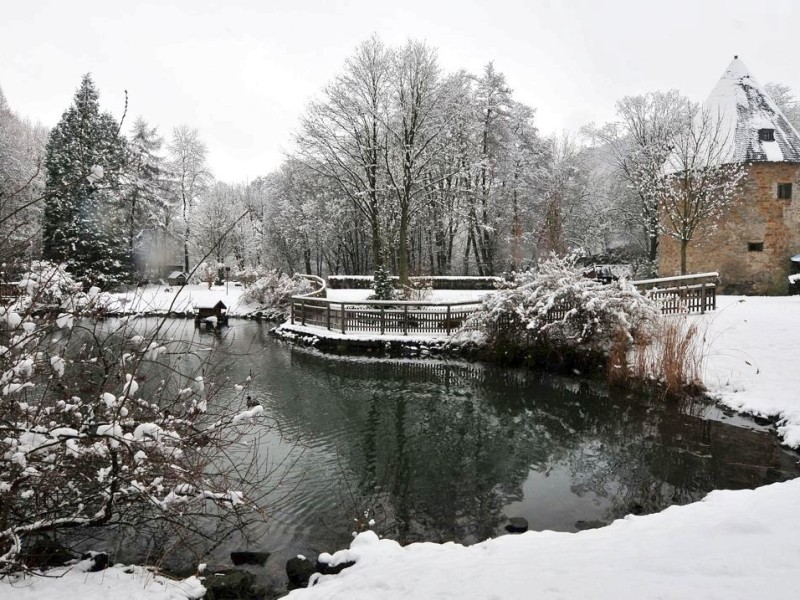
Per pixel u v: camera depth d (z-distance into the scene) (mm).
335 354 18609
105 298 5547
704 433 9711
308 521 6801
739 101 26828
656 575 2844
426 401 12711
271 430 10391
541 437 10047
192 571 5520
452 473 8422
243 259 50312
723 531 3578
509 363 15977
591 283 14875
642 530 4309
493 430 10547
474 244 37156
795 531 3314
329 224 40594
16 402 4879
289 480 8055
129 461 5066
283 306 28688
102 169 5250
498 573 3434
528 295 15414
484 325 17078
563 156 41438
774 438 9234
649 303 13961
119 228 22266
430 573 3818
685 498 7312
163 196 42594
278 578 5441
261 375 15445
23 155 27250
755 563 2818
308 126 28766
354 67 28469
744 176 25422
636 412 11188
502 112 35312
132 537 6102
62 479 5223
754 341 13234
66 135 28266
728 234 25797
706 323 15352
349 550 5277
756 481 7719
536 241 35750
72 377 5590
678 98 33438
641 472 8250
